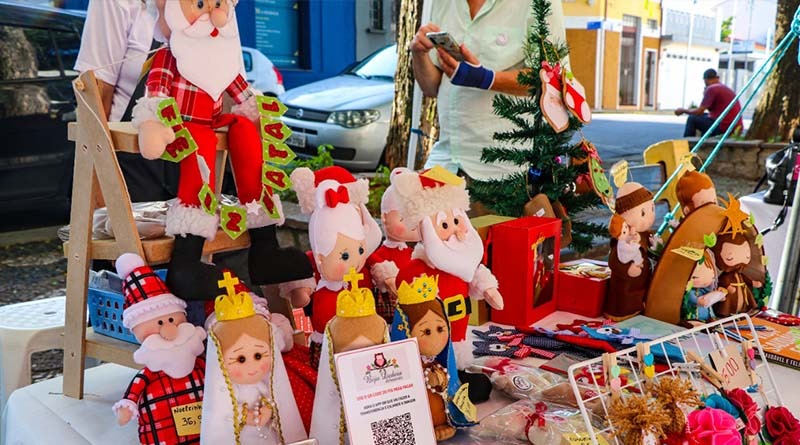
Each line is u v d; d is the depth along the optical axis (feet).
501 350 5.24
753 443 4.20
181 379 3.81
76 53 16.25
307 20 34.09
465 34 7.70
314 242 4.28
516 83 7.20
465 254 4.43
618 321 5.98
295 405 3.77
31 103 15.65
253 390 3.58
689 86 78.33
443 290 4.42
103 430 4.22
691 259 5.64
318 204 4.32
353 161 18.31
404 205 4.45
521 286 5.81
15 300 12.45
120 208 4.05
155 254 4.07
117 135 4.05
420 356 3.75
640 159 28.78
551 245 6.15
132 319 3.75
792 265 7.98
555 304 6.40
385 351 3.55
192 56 4.06
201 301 4.17
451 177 4.54
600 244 13.48
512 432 4.03
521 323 5.87
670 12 72.08
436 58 7.95
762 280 6.05
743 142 22.56
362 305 3.63
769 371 4.65
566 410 4.24
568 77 6.32
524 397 4.43
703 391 4.43
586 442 3.81
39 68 15.76
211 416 3.50
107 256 4.31
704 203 5.99
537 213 6.44
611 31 63.41
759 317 6.09
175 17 3.97
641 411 3.68
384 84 19.80
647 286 5.93
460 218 4.49
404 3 14.48
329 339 3.60
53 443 4.09
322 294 4.36
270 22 33.24
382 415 3.45
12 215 16.46
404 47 14.67
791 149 9.79
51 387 4.84
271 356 3.62
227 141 4.39
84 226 4.31
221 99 4.34
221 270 4.02
